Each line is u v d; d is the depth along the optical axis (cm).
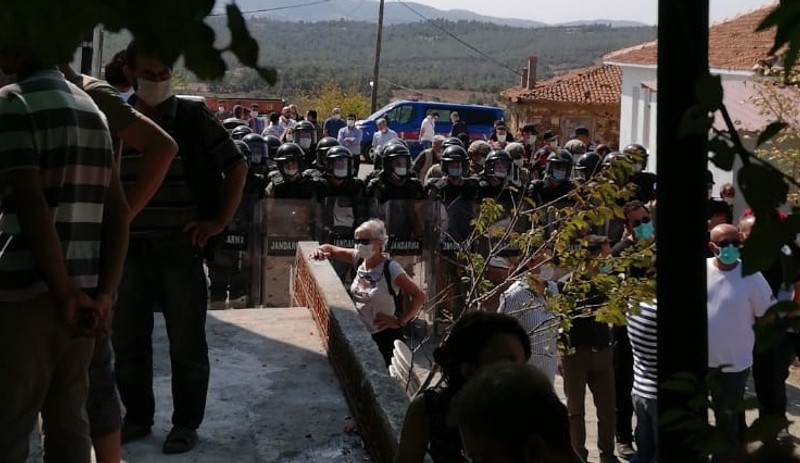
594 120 3750
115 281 341
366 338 582
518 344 316
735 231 580
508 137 2748
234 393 579
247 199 1077
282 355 658
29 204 297
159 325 720
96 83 405
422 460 325
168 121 459
